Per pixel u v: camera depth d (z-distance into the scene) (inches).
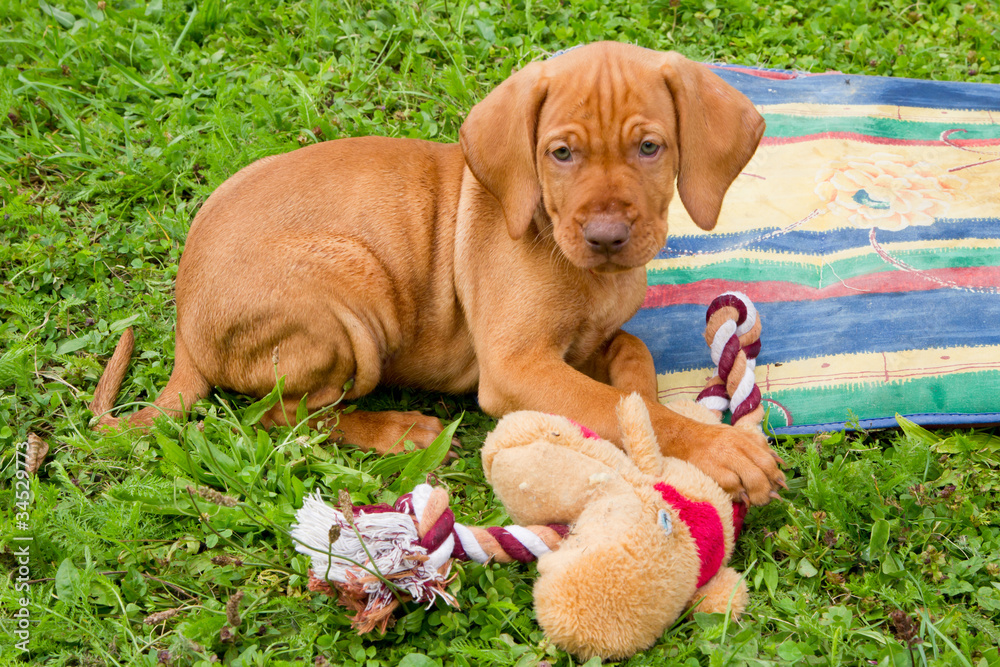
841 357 61.0
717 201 56.6
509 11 74.9
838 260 63.6
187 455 56.7
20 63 71.8
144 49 72.2
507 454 53.1
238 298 57.9
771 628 54.1
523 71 56.6
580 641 51.8
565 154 55.7
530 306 57.8
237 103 70.0
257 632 53.8
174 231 65.4
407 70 71.4
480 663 52.9
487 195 58.8
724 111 56.4
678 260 64.0
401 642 53.6
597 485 52.7
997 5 77.3
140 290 63.7
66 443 58.8
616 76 55.4
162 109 69.7
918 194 65.4
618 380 59.3
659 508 52.3
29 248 63.9
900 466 57.2
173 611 53.5
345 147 59.9
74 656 53.6
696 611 53.4
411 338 59.9
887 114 68.4
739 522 54.7
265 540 56.2
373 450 59.2
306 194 58.6
